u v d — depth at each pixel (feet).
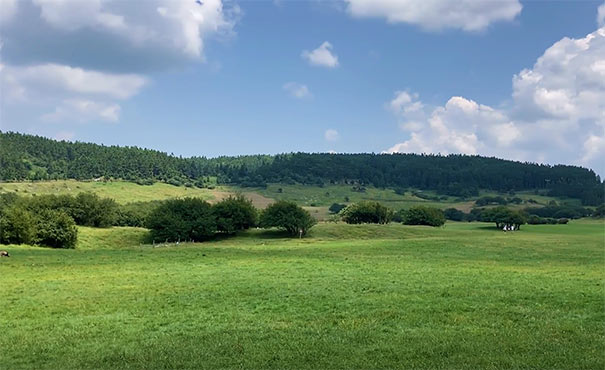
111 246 375.45
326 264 186.70
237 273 155.53
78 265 185.47
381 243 323.16
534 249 276.41
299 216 425.28
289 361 60.70
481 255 236.63
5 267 177.17
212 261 201.36
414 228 471.21
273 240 398.21
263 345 68.23
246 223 439.22
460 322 80.69
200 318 87.81
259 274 152.25
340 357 61.98
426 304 96.63
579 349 63.41
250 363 60.13
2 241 311.06
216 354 64.39
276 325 81.00
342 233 429.79
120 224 504.43
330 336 72.69
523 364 57.41
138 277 147.02
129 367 59.72
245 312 92.58
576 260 209.05
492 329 75.46
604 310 88.69
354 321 82.33
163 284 130.52
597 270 163.94
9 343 71.92
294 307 96.22
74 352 66.85
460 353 62.39
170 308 97.40
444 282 129.29
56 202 437.99
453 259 213.46
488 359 59.52
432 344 66.80
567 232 474.49
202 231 405.39
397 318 84.12
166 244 380.58
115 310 96.37
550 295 105.09
